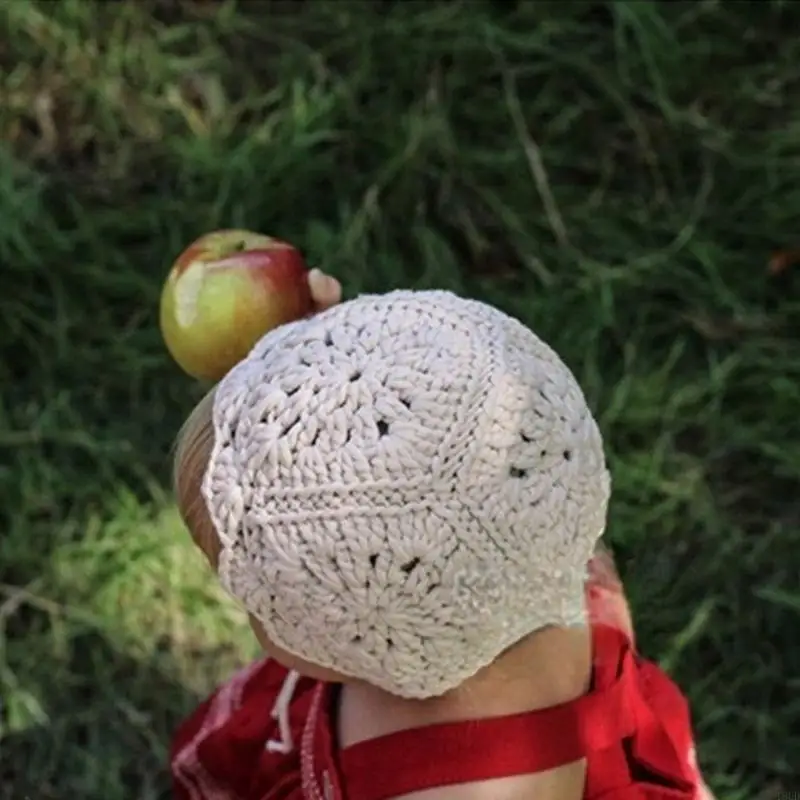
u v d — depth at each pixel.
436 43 1.74
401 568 0.73
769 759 1.57
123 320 1.73
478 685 0.81
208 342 1.12
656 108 1.75
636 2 1.73
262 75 1.77
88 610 1.64
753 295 1.71
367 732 0.87
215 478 0.77
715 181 1.74
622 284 1.71
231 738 1.18
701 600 1.62
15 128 1.75
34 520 1.67
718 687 1.59
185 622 1.64
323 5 1.76
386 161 1.74
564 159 1.75
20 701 1.61
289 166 1.73
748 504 1.66
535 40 1.75
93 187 1.75
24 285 1.72
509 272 1.73
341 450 0.73
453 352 0.74
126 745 1.61
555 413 0.76
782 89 1.75
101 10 1.77
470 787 0.81
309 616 0.75
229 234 1.17
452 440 0.72
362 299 0.80
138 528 1.65
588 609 1.02
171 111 1.76
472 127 1.76
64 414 1.69
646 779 0.94
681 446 1.67
